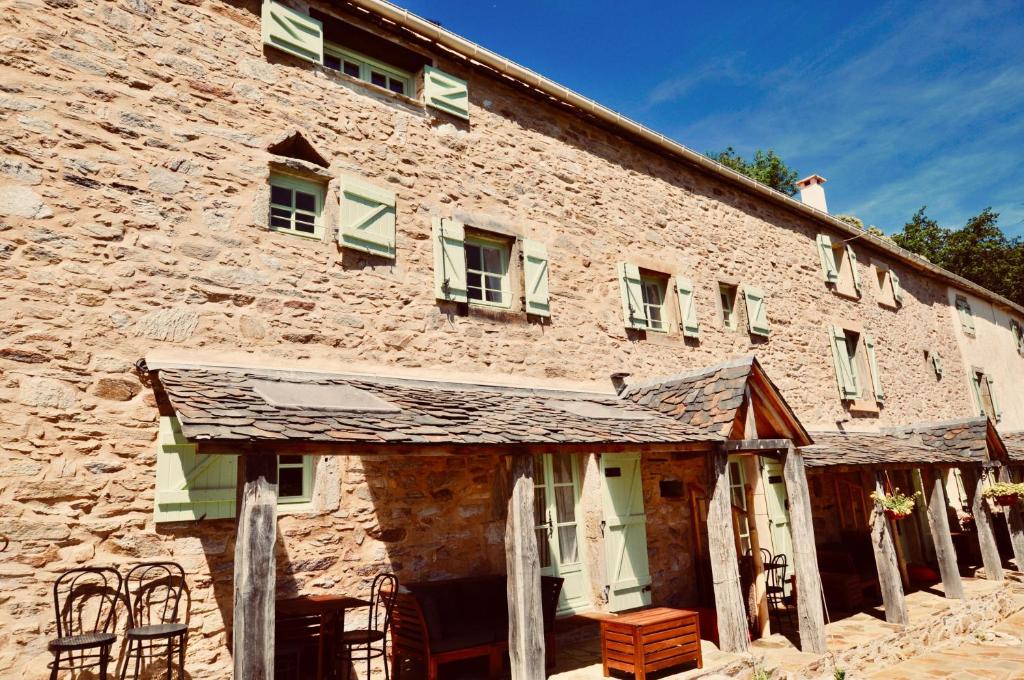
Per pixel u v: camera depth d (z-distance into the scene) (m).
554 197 8.15
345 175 6.29
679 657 5.39
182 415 3.64
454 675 5.52
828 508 10.66
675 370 8.85
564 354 7.68
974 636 8.44
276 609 4.55
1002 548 12.86
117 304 4.94
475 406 5.58
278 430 3.77
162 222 5.28
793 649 6.40
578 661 5.90
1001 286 24.78
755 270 10.60
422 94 7.30
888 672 6.79
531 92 8.18
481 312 7.06
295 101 6.28
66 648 3.92
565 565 7.22
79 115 5.09
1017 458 11.62
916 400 13.45
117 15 5.44
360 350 6.08
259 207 5.80
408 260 6.65
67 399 4.60
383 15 6.88
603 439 5.32
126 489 4.69
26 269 4.64
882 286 14.05
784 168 23.59
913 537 11.76
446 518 6.21
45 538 4.34
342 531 5.57
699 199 10.06
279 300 5.72
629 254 8.79
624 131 9.05
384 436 4.14
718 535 6.18
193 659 4.69
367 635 4.79
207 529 4.93
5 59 4.88
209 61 5.84
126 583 4.50
